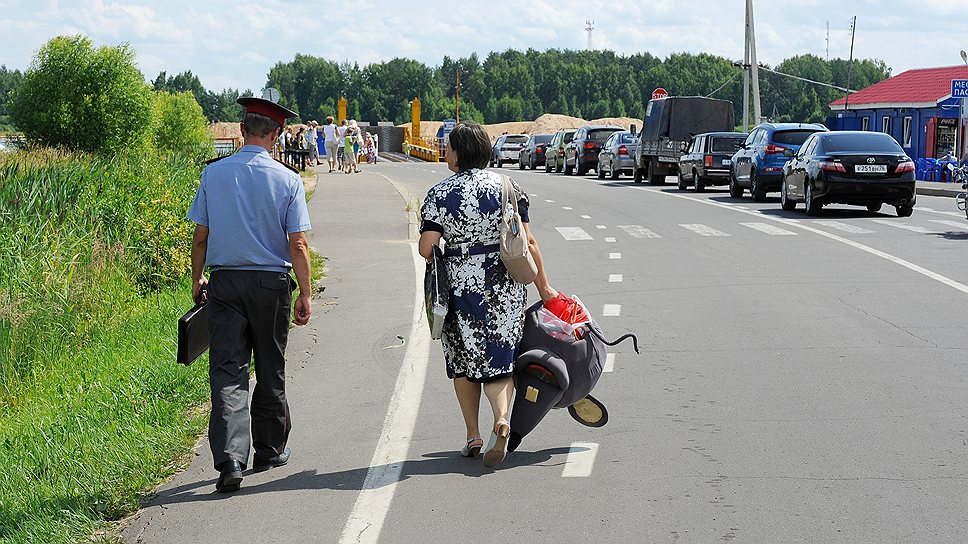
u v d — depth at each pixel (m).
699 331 9.81
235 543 5.07
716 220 20.97
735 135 29.98
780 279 12.91
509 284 5.78
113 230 13.27
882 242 16.64
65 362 9.79
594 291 12.23
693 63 194.50
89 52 29.22
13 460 6.67
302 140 41.66
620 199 27.52
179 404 7.56
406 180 35.94
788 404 7.25
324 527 5.23
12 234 12.02
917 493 5.47
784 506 5.32
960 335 9.45
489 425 6.96
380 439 6.70
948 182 33.81
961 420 6.79
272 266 5.86
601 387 7.83
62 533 5.17
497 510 5.39
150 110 30.28
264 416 6.09
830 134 22.00
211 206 5.84
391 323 10.51
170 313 11.12
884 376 8.00
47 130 29.25
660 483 5.72
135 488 5.83
